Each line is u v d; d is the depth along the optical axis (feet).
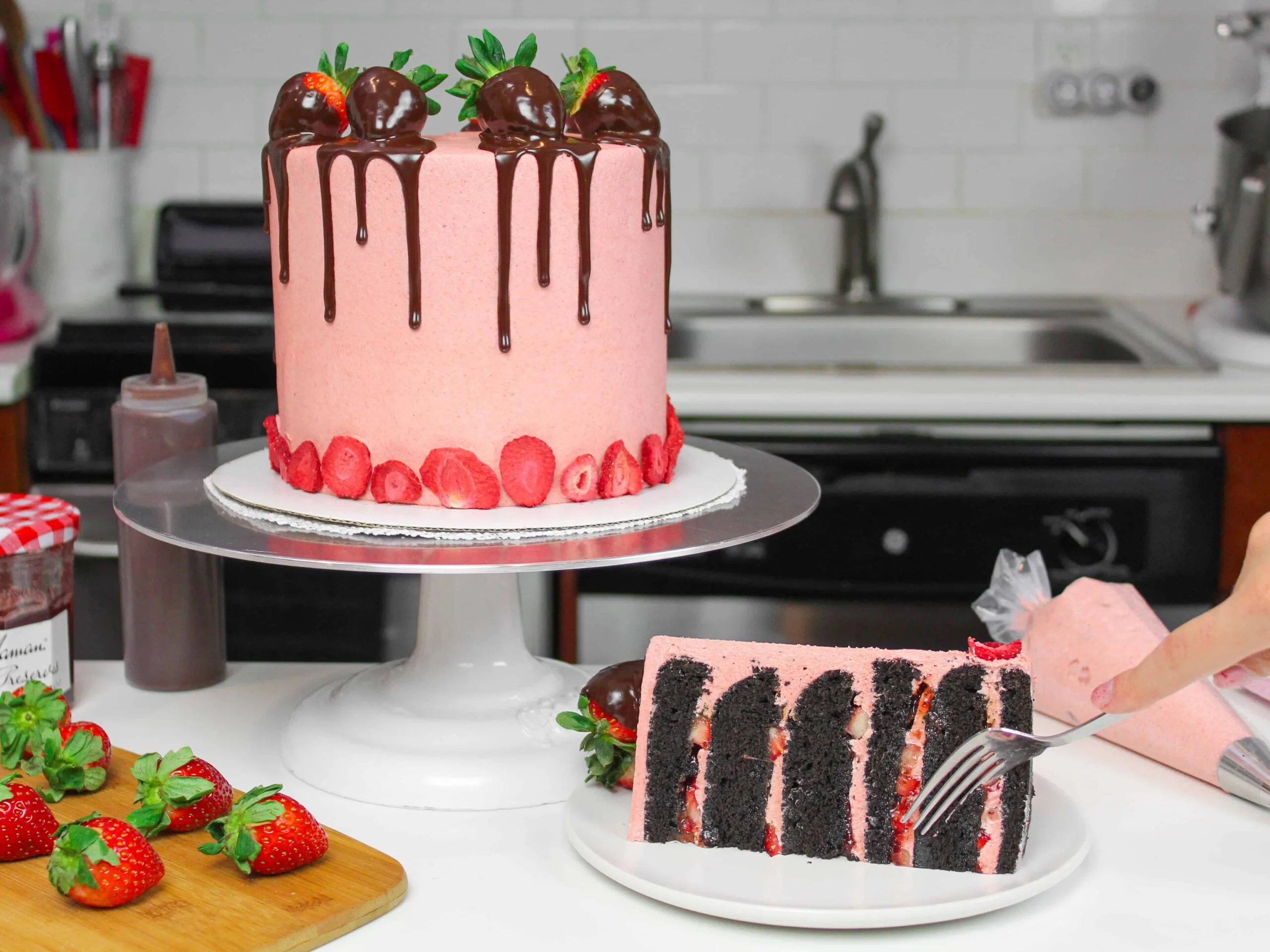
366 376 3.43
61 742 3.05
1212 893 2.77
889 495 6.64
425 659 3.50
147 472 3.85
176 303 8.17
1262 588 2.38
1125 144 8.66
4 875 2.67
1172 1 8.46
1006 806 2.77
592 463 3.49
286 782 3.31
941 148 8.70
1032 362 8.29
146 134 8.77
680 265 8.91
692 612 6.75
